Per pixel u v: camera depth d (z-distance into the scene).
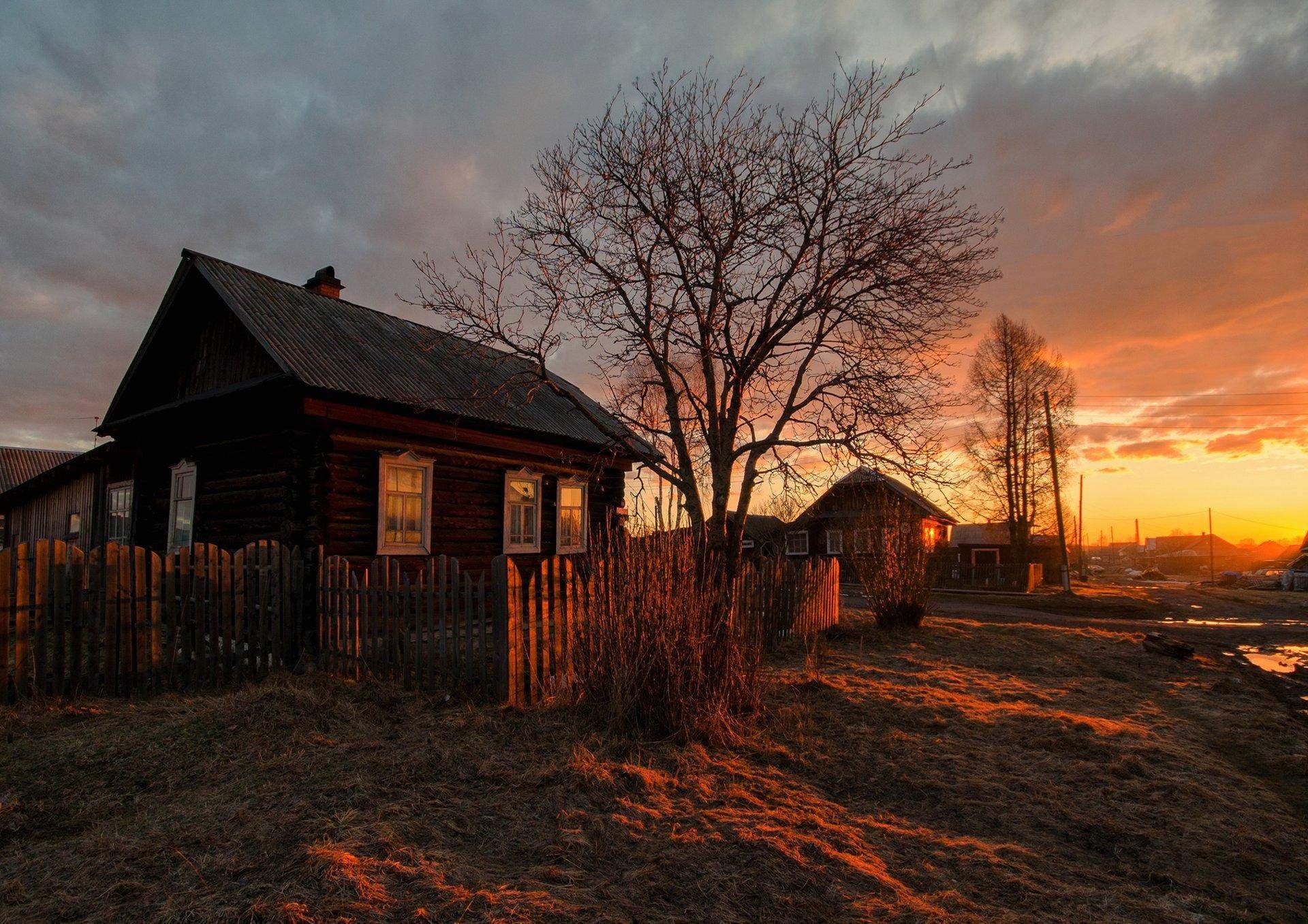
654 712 6.08
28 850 4.13
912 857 4.20
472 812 4.52
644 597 6.51
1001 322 39.59
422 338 15.18
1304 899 3.96
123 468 15.05
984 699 8.59
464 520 13.15
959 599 30.33
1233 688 10.23
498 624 7.01
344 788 4.79
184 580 8.12
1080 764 5.96
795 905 3.53
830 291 9.31
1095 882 4.01
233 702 6.76
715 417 9.57
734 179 9.42
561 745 5.71
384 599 8.07
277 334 11.20
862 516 16.28
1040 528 40.81
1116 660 12.53
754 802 4.81
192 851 3.98
